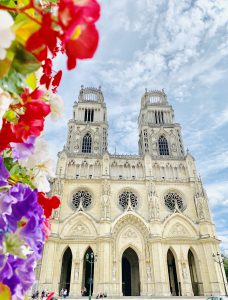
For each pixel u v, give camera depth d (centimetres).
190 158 7075
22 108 236
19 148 234
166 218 6081
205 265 5600
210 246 5688
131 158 7075
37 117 231
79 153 6969
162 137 7788
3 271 170
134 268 6531
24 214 187
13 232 178
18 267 189
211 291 5259
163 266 5472
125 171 6875
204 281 5459
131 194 6525
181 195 6588
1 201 178
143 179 6694
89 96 8900
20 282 186
